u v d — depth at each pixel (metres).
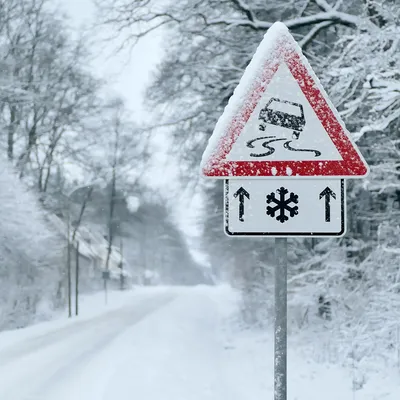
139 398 10.18
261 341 17.58
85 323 27.23
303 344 14.41
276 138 2.94
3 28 34.62
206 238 29.48
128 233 79.25
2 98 33.84
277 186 2.95
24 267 30.92
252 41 15.13
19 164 37.75
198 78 15.80
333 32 14.56
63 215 47.59
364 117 10.66
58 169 41.84
